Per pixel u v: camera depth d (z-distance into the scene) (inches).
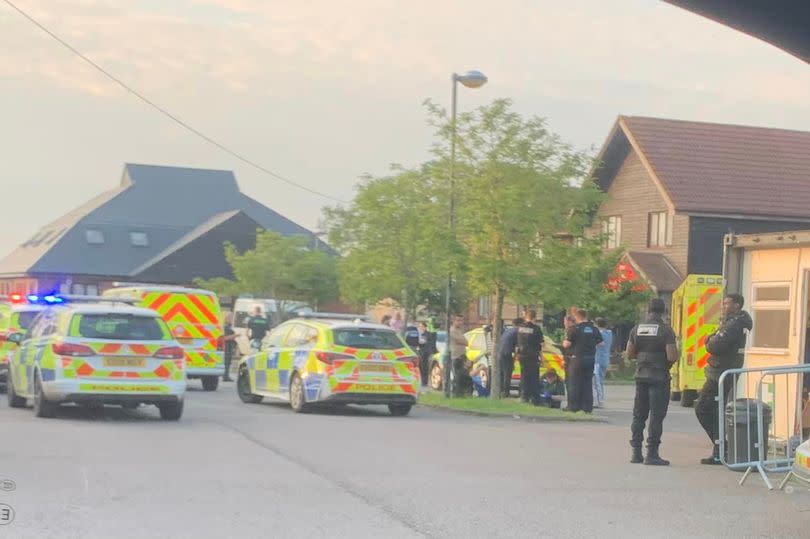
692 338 1171.3
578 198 1122.7
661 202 1950.1
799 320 724.0
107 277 3371.1
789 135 2082.9
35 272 3324.3
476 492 518.3
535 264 1106.7
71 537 393.1
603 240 1153.4
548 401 1127.0
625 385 1708.9
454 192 1147.9
